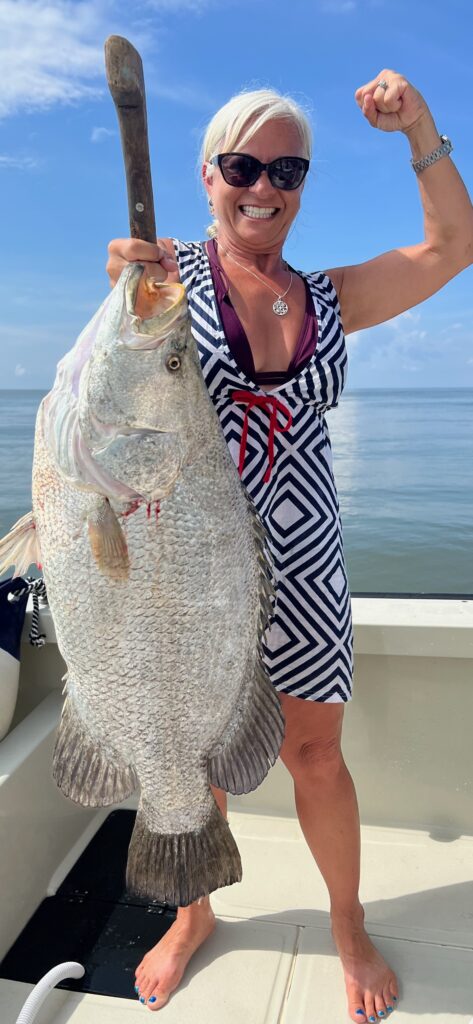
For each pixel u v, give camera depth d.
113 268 1.40
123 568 1.33
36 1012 1.71
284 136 1.62
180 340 1.32
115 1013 1.84
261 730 1.53
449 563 8.06
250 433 1.67
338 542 1.79
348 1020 1.82
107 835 2.52
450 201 1.79
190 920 1.97
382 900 2.21
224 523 1.39
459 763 2.44
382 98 1.71
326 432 1.81
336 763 1.87
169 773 1.46
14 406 31.77
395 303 1.91
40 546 1.39
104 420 1.30
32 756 2.18
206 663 1.41
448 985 1.91
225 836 1.54
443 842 2.44
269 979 1.93
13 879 2.06
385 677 2.42
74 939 2.08
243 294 1.70
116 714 1.43
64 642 1.41
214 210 1.75
